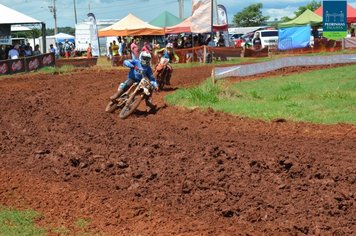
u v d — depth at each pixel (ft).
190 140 45.06
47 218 28.30
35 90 86.22
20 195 31.91
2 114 61.11
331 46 163.22
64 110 63.46
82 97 75.87
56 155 39.70
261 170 34.22
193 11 149.59
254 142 44.42
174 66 130.62
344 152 40.16
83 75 113.70
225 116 57.62
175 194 30.12
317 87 77.15
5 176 35.45
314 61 113.50
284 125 52.31
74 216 28.32
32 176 35.12
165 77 81.15
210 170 34.24
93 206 29.45
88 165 36.76
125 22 159.53
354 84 77.87
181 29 167.84
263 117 55.98
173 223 26.45
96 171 35.45
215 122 54.80
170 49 84.28
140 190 31.17
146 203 29.25
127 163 36.63
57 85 93.40
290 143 43.93
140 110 63.72
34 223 27.66
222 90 71.87
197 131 50.37
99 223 27.22
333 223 25.50
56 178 34.42
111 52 163.22
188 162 36.58
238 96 71.41
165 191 30.71
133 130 50.14
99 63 155.22
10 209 29.68
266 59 142.20
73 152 40.14
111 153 39.73
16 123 54.70
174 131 50.01
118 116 58.75
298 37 164.35
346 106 60.75
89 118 57.11
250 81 88.48
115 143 43.45
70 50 232.32
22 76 114.73
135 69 61.00
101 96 76.43
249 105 63.26
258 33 226.58
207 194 29.86
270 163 35.47
